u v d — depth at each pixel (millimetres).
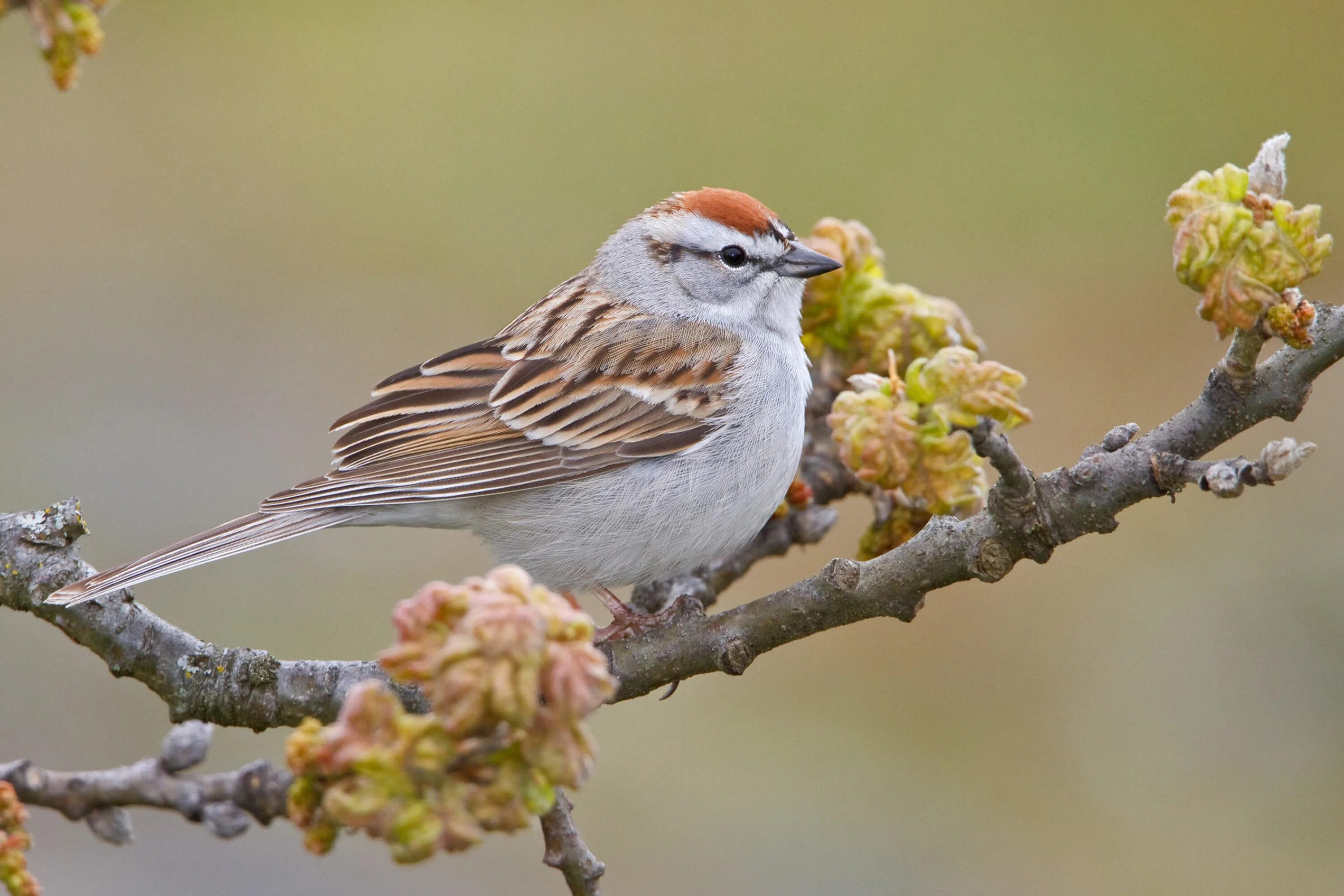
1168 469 5230
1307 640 12156
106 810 5672
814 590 5902
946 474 5441
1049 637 12531
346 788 3557
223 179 15953
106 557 12648
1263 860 11039
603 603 7969
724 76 16781
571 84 16797
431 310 15031
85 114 16531
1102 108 16172
